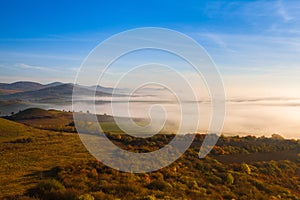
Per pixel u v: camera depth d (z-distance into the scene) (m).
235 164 33.66
